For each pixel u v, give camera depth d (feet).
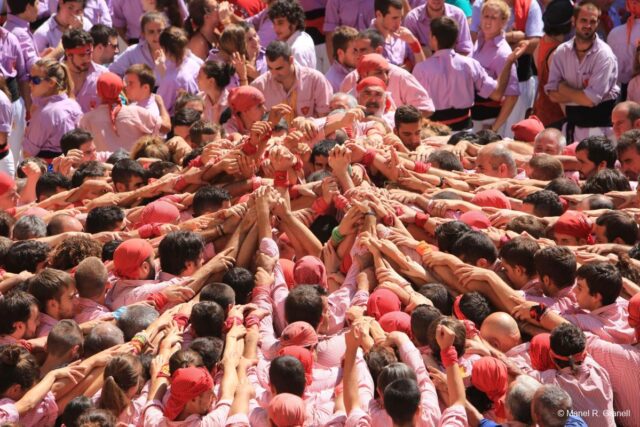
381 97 62.13
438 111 73.61
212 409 38.19
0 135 70.18
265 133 51.96
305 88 66.69
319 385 39.78
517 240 45.03
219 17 78.18
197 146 60.23
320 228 49.67
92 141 62.08
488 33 76.59
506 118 75.82
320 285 45.11
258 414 37.60
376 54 66.33
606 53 71.51
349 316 42.39
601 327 42.65
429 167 54.44
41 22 85.66
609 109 72.79
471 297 43.14
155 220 49.85
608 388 40.83
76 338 41.11
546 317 42.34
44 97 69.87
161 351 40.55
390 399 36.09
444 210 50.37
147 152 59.36
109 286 45.09
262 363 40.98
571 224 48.19
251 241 47.39
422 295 43.68
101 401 38.06
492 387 38.24
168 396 38.47
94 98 73.61
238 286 44.52
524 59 77.51
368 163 53.62
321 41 84.33
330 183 49.78
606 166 57.62
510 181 54.24
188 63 74.84
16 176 69.72
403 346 39.50
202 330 41.70
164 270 46.37
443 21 72.49
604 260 45.85
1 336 42.29
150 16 75.82
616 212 48.83
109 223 50.57
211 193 50.42
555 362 40.52
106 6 86.38
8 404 38.22
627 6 75.51
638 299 41.75
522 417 37.27
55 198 55.01
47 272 43.45
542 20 80.28
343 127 56.24
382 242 46.03
